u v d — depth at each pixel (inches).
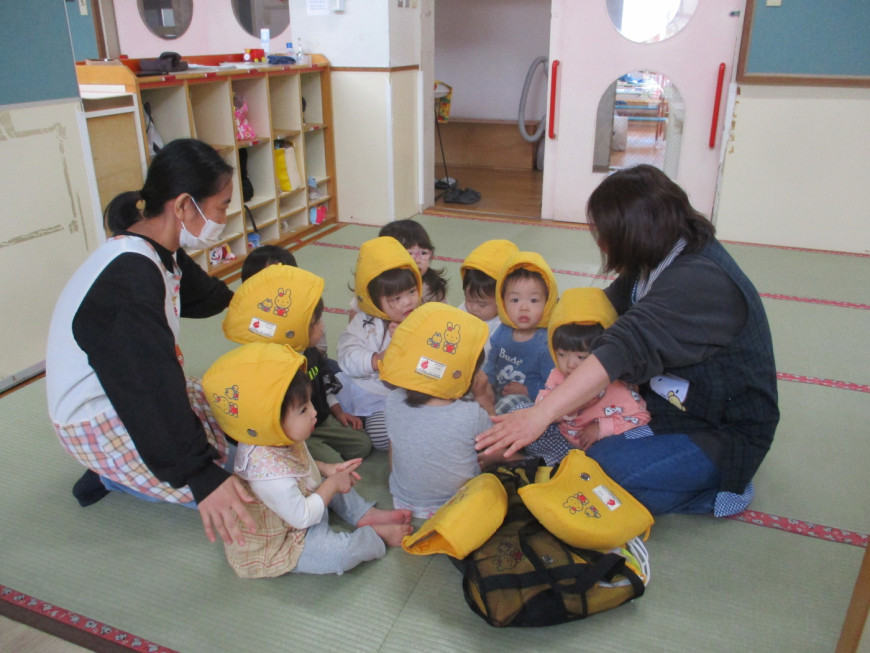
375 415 76.5
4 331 91.0
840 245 147.9
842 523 65.2
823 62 136.6
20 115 89.0
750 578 58.5
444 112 202.7
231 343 103.1
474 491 56.9
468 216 177.0
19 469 74.6
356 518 63.5
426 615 54.9
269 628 53.7
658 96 155.9
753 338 58.7
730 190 151.9
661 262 58.6
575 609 51.6
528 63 232.4
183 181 54.5
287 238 153.2
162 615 55.1
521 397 75.7
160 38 200.7
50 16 90.9
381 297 74.9
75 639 52.7
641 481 61.5
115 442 58.1
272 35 194.9
